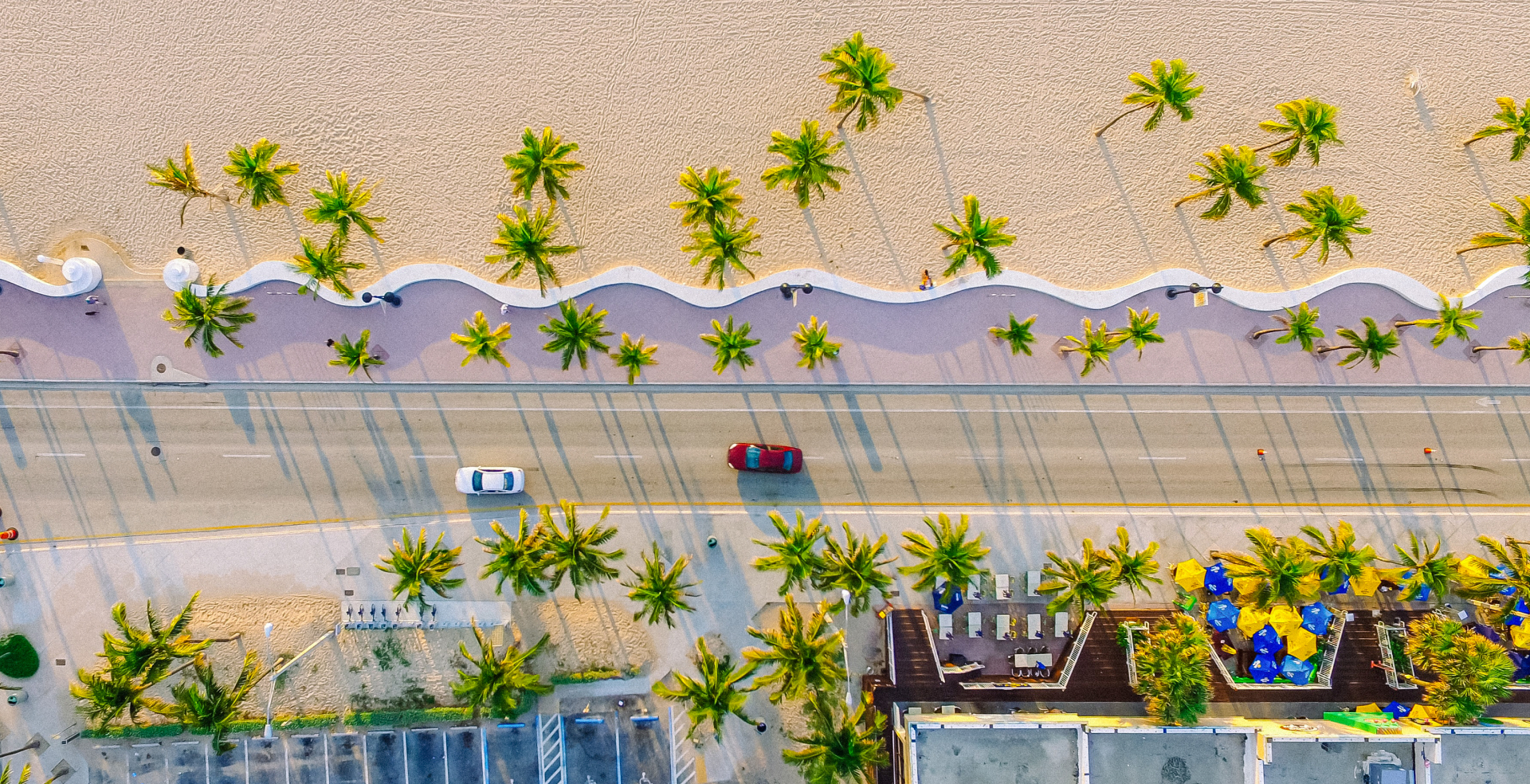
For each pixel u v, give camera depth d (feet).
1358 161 135.33
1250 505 133.80
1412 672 128.77
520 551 114.42
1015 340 123.54
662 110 135.33
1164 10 136.77
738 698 114.62
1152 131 135.13
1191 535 133.49
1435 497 133.49
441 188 133.49
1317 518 133.80
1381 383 133.59
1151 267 135.13
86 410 130.62
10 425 130.52
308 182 133.39
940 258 134.31
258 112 133.49
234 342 122.93
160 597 131.34
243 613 131.75
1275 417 133.90
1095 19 136.26
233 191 132.57
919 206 134.92
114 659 115.44
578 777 132.67
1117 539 133.80
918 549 118.01
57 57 132.67
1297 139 119.55
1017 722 120.88
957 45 136.46
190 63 133.39
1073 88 135.95
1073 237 134.92
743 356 121.70
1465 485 133.39
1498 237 123.85
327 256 115.96
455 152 134.00
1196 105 135.85
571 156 134.62
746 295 132.26
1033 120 135.85
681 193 134.62
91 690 114.73
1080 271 134.82
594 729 132.98
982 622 132.67
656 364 132.87
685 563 119.85
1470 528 133.28
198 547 131.44
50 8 132.67
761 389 133.49
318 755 132.36
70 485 130.93
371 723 131.23
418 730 132.46
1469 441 133.39
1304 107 118.11
